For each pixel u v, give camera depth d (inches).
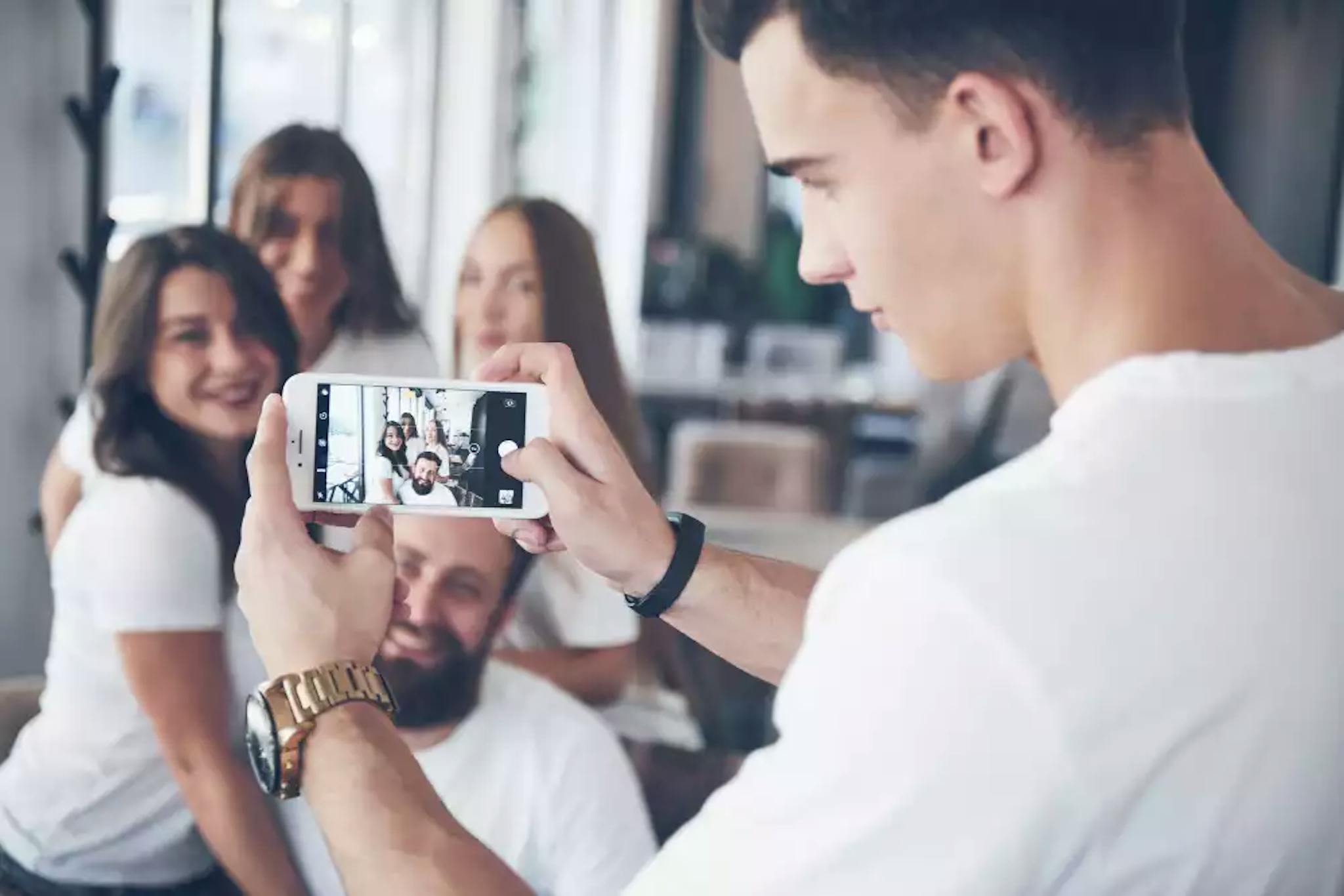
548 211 69.8
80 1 67.0
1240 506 21.1
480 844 26.3
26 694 62.7
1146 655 20.3
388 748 27.1
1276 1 167.5
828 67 22.9
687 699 72.9
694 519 34.8
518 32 120.0
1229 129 174.2
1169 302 22.3
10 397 67.2
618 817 60.1
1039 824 20.1
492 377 35.5
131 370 57.6
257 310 59.5
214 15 72.7
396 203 103.3
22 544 67.9
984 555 20.7
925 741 20.3
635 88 161.6
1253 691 20.6
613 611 67.9
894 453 205.3
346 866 26.0
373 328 66.2
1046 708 20.0
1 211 66.1
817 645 22.1
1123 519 21.0
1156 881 21.0
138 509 56.5
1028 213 22.5
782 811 21.6
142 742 57.9
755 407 196.5
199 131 72.8
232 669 58.3
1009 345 24.0
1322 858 22.3
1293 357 22.3
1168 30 22.1
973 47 21.8
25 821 58.7
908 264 23.5
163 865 59.0
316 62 90.2
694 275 237.3
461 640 58.0
